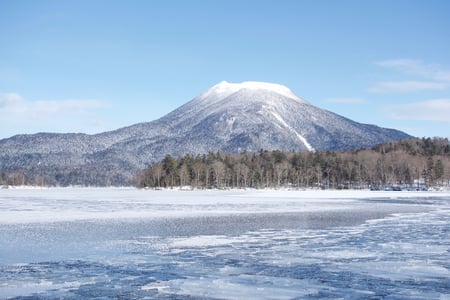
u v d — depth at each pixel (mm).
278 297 20188
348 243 34375
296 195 124000
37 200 96062
